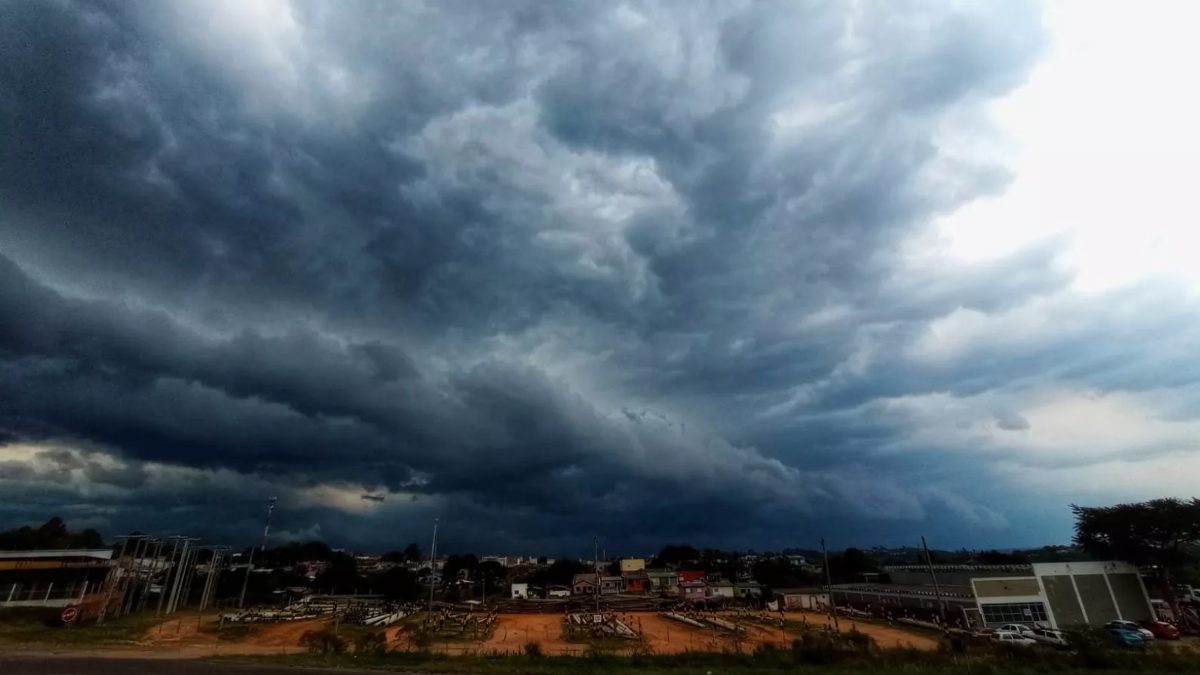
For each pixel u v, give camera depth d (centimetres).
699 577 11100
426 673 2495
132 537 6588
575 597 11375
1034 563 6869
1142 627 5875
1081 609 6631
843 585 9388
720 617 7131
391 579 10381
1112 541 7438
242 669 2545
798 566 13588
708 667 2852
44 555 5634
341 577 11481
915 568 9306
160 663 2692
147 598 7269
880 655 3161
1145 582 7538
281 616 6431
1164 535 7106
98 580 5947
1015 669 2816
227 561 10431
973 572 7781
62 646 3369
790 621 6906
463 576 13638
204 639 4372
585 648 4394
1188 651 3766
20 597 5194
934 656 3212
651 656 3127
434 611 7962
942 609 6506
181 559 7431
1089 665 2986
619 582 12456
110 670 2459
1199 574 8606
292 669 2562
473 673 2514
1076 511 7775
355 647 3638
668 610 8562
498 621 6762
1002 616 6494
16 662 2619
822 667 2870
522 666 2742
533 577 14488
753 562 16550
